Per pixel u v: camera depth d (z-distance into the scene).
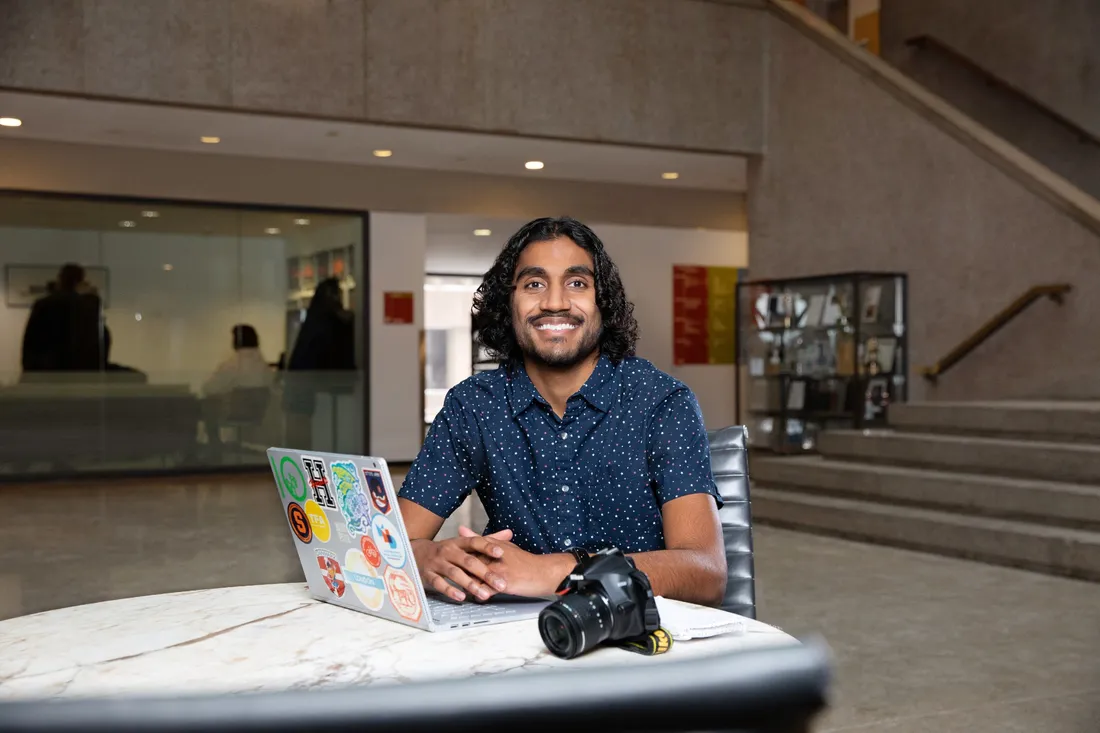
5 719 0.64
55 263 10.01
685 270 12.97
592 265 1.95
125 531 7.07
